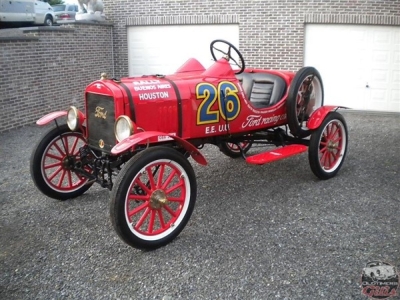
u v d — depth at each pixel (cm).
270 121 504
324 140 528
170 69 1173
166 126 412
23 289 313
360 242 371
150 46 1176
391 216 421
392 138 761
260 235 387
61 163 458
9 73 847
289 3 1044
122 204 340
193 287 312
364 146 701
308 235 385
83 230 402
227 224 411
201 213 436
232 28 1105
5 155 671
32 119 915
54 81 975
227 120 455
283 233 390
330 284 311
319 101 550
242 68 497
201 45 1136
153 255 357
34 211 445
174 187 375
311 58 1068
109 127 397
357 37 1037
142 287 314
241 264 340
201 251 361
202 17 1110
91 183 468
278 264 338
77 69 1054
